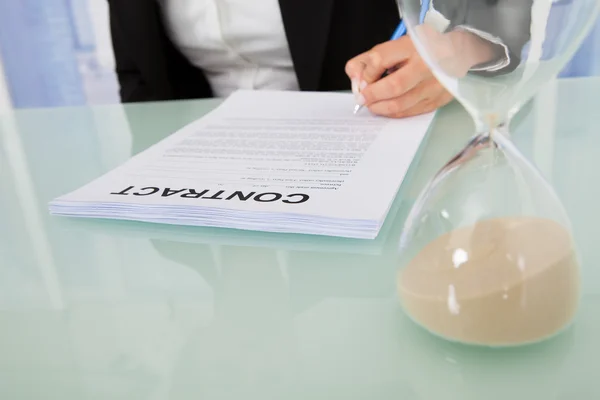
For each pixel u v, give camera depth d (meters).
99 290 0.31
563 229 0.25
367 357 0.24
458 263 0.24
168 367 0.25
